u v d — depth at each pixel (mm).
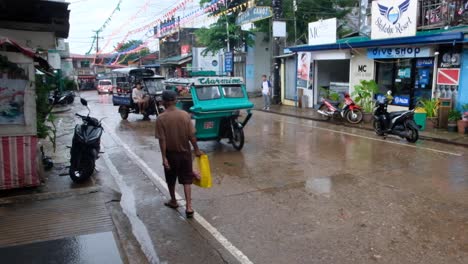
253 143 11086
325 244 4695
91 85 53656
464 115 11766
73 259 3977
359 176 7520
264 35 28906
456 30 12422
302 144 10812
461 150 9758
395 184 6965
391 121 11258
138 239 4910
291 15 24047
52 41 8203
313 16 24516
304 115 16781
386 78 15375
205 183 5688
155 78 17453
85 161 7090
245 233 5059
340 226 5199
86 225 4859
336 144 10727
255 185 7094
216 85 10000
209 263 4320
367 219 5410
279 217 5555
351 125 13945
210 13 22172
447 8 13234
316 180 7320
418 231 5000
